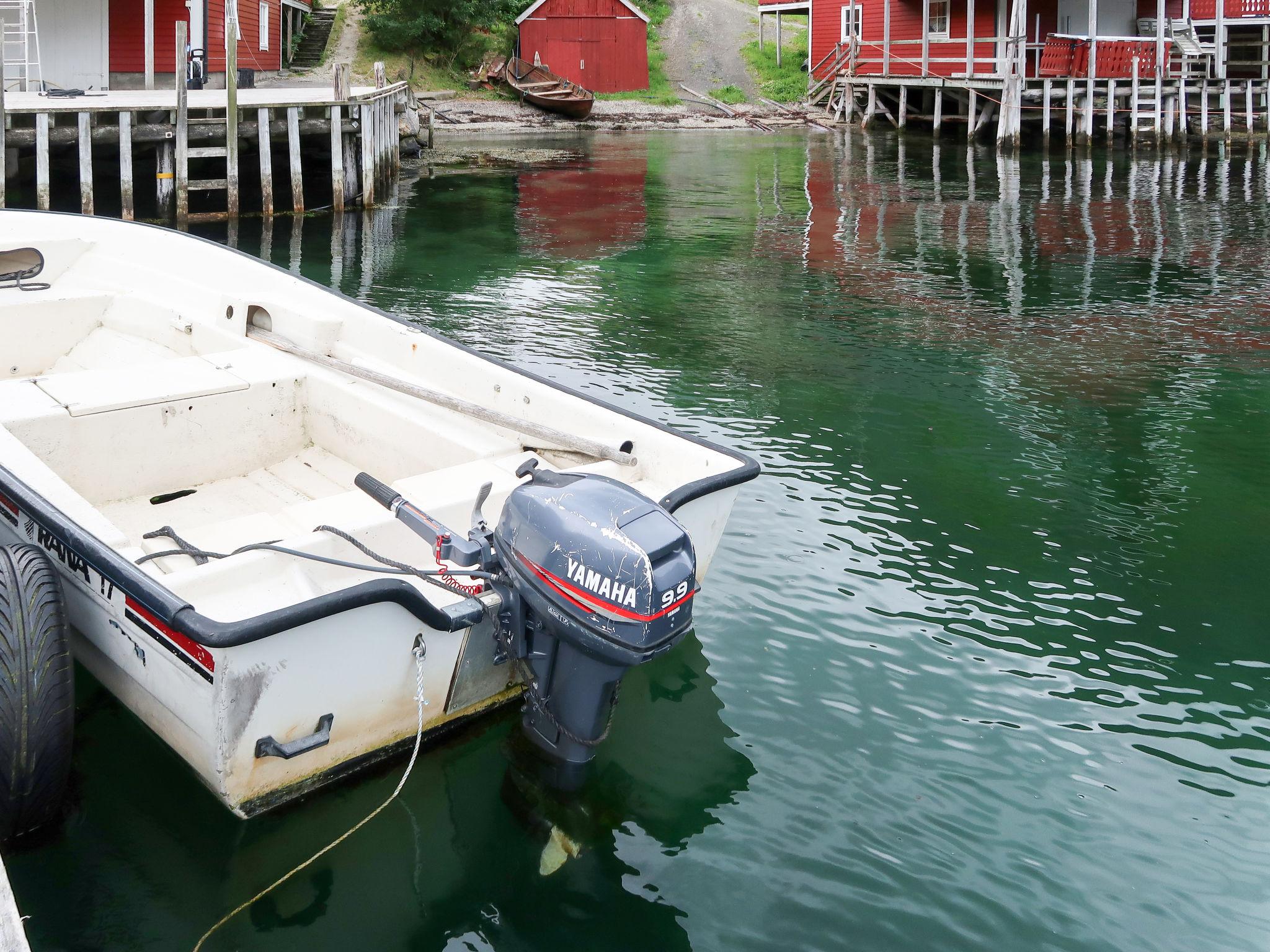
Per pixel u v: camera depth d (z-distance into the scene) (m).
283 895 3.10
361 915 3.04
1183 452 6.61
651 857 3.27
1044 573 5.08
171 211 14.77
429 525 3.27
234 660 2.90
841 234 14.00
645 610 2.91
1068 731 3.92
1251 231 13.82
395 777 3.50
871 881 3.20
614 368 8.12
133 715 3.76
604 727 3.31
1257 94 26.27
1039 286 10.96
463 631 3.36
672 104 32.44
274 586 3.33
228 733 3.00
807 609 4.70
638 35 33.47
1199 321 9.59
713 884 3.17
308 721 3.15
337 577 3.49
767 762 3.71
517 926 3.02
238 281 6.41
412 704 3.38
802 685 4.16
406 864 3.21
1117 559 5.24
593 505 3.05
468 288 10.86
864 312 9.93
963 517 5.67
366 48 32.25
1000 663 4.33
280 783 3.25
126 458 4.57
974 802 3.53
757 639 4.46
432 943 2.96
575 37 33.06
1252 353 8.62
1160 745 3.84
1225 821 3.46
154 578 3.13
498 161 22.36
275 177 18.66
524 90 30.75
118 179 17.11
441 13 32.44
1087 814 3.49
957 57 28.05
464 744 3.64
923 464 6.38
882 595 4.84
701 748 3.77
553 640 3.20
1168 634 4.57
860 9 31.08
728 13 40.41
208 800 3.42
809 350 8.66
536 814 3.41
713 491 3.82
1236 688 4.20
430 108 28.91
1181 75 23.80
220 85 21.73
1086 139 24.31
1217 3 24.52
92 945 2.93
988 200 16.77
